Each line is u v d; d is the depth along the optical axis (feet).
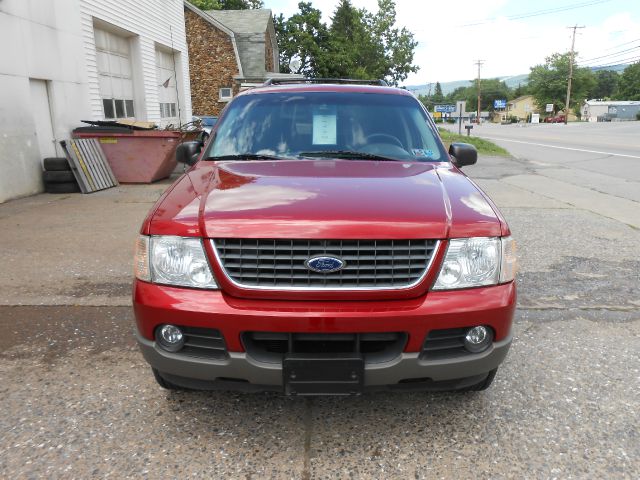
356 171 10.11
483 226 8.19
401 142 11.95
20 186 30.63
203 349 8.05
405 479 7.80
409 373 7.87
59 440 8.61
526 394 10.14
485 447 8.54
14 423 9.06
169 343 8.18
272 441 8.66
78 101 37.22
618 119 308.60
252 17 99.81
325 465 8.09
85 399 9.84
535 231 23.50
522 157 64.59
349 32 187.42
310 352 7.94
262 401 9.84
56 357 11.53
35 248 20.08
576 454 8.37
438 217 8.09
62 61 34.94
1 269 17.57
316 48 128.06
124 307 14.43
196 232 7.93
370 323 7.59
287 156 11.38
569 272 17.70
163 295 7.98
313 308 7.63
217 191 8.96
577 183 40.40
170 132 35.55
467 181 10.02
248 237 7.72
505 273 8.29
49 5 33.22
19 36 30.19
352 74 148.46
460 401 9.88
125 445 8.50
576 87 347.56
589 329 13.21
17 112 30.22
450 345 8.06
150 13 50.39
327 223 7.75
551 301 15.07
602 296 15.48
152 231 8.23
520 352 11.92
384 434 8.89
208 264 7.89
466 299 7.90
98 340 12.39
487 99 474.49
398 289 7.73
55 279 16.63
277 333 7.79
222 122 12.60
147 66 50.06
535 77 363.35
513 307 8.26
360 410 9.59
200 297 7.83
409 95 13.67
